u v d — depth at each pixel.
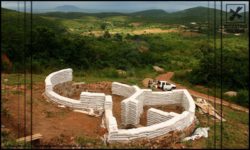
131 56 36.94
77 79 25.38
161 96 17.06
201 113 16.94
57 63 30.09
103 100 15.06
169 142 11.49
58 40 32.34
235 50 33.84
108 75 29.75
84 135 11.92
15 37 28.20
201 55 39.84
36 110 14.59
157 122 13.75
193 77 30.00
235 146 11.70
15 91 17.48
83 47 33.22
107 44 39.44
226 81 27.97
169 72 35.41
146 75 32.84
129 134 11.21
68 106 15.41
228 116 17.47
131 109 14.50
